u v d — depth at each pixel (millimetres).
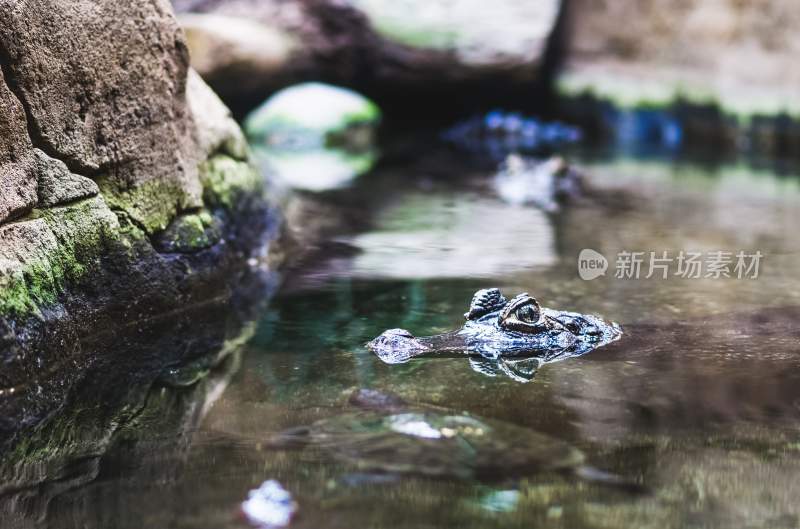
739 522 1177
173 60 1607
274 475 1221
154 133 1588
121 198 1554
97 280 1512
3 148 1414
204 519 1180
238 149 1803
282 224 1859
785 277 1712
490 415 1297
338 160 2955
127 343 1499
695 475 1227
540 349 1442
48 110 1463
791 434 1284
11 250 1413
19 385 1396
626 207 2168
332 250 1857
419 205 2193
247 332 1523
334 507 1186
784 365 1412
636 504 1193
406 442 1255
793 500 1200
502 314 1469
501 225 2021
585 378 1376
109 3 1523
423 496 1196
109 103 1529
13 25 1421
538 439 1263
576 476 1220
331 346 1469
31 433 1313
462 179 2600
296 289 1673
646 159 3006
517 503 1191
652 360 1422
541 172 2598
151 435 1297
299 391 1354
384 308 1591
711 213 2104
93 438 1299
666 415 1311
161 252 1604
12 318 1399
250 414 1316
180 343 1499
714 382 1374
